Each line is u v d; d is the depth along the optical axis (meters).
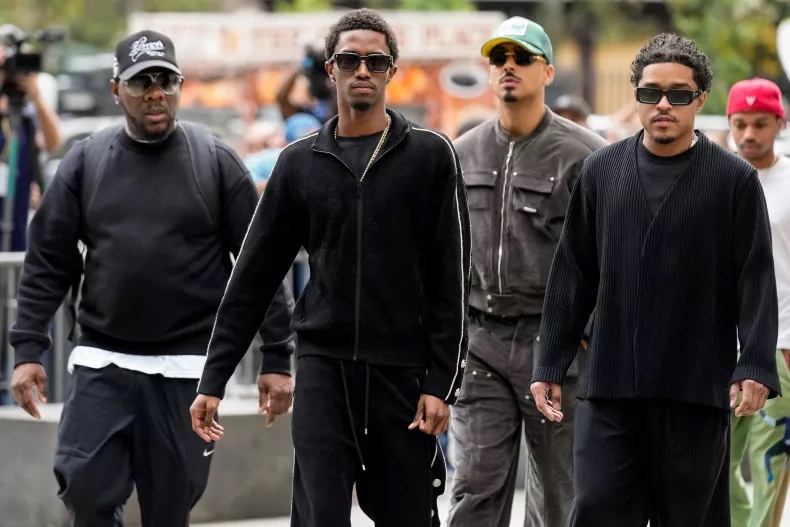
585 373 12.12
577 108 25.41
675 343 11.82
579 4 62.06
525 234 14.40
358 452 11.74
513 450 14.48
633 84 12.13
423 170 11.65
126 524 17.95
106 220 13.69
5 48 20.62
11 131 20.55
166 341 13.62
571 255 12.35
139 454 13.73
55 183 13.95
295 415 11.79
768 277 11.75
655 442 11.95
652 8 61.91
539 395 12.33
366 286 11.62
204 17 42.12
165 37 13.79
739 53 56.88
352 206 11.62
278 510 18.83
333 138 11.78
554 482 14.45
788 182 15.67
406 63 42.19
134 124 13.70
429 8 59.91
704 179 11.85
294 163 11.81
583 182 12.27
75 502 13.53
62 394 18.81
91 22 68.06
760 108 15.55
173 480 13.71
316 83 24.47
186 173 13.74
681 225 11.82
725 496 12.22
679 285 11.82
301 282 20.50
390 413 11.66
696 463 11.88
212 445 13.91
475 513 14.38
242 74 42.06
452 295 11.66
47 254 13.98
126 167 13.75
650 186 11.94
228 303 12.10
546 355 12.37
